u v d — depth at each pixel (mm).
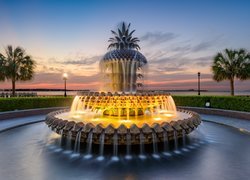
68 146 5758
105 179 3789
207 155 5098
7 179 3803
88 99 6652
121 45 7695
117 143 5043
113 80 7527
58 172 4098
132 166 4391
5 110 12000
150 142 5180
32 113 12344
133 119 6449
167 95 7047
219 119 10734
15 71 21484
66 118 6617
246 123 9344
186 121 5793
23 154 5176
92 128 5164
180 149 5512
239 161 4699
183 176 3916
